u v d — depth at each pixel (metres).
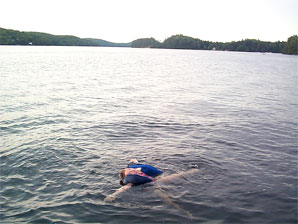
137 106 17.48
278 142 11.13
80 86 25.22
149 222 6.07
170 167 8.64
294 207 6.59
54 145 10.34
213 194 7.12
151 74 38.72
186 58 93.88
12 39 156.50
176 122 13.89
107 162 8.97
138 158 9.29
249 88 26.98
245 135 11.97
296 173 8.37
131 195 7.09
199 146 10.51
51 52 97.88
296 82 32.97
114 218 6.23
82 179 7.90
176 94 22.48
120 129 12.49
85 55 88.81
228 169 8.55
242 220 6.11
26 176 8.08
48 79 29.16
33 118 13.98
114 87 25.38
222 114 15.80
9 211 6.52
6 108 15.80
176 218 6.19
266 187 7.50
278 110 17.14
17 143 10.54
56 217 6.30
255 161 9.20
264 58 111.88
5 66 41.88
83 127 12.67
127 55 103.69
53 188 7.46
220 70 49.56
